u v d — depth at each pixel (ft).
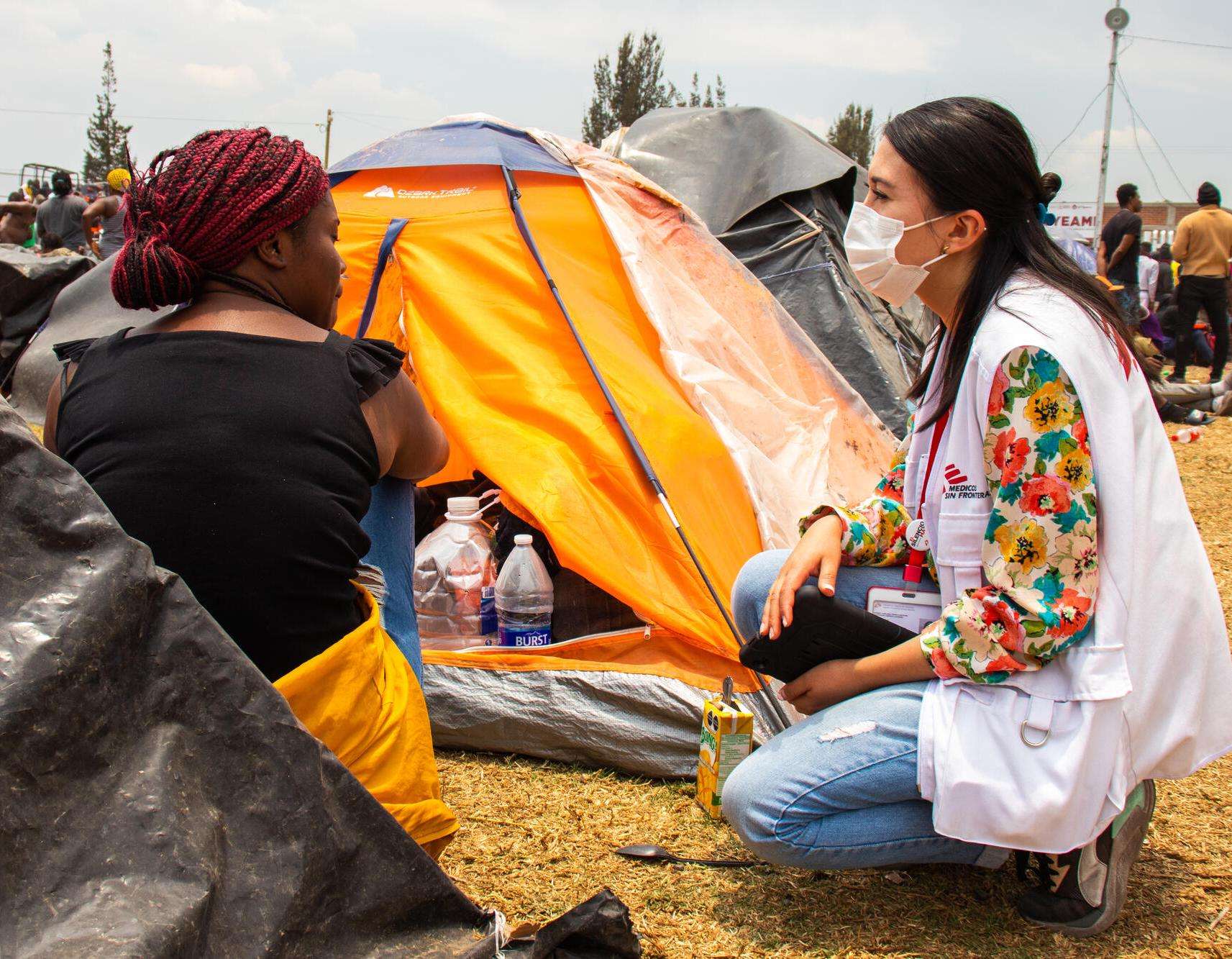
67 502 4.19
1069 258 6.81
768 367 13.09
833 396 13.46
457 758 9.77
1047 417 6.26
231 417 5.14
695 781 9.34
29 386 21.84
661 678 9.46
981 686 6.57
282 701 4.55
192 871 4.06
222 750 4.39
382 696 5.60
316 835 4.51
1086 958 6.79
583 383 10.57
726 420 10.97
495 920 5.23
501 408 10.45
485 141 12.16
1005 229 6.80
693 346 11.69
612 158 13.10
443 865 7.80
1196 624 6.66
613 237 11.62
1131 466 6.36
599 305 11.19
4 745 3.79
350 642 5.35
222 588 5.03
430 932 5.02
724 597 9.63
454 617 10.44
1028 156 6.72
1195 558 6.72
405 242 11.32
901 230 6.90
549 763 9.66
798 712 9.48
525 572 9.96
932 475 6.97
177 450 5.05
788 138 18.75
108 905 3.85
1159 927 7.14
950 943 6.95
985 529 6.63
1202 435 26.11
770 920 7.20
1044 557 6.29
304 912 4.43
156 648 4.31
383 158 12.28
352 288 11.25
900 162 6.86
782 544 10.26
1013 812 6.34
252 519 5.07
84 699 4.00
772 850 7.02
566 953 5.73
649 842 8.26
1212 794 9.14
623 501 9.93
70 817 3.93
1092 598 6.29
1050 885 7.20
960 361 6.77
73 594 4.08
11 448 4.12
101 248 33.19
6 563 4.05
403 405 5.97
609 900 5.90
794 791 6.86
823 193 18.58
